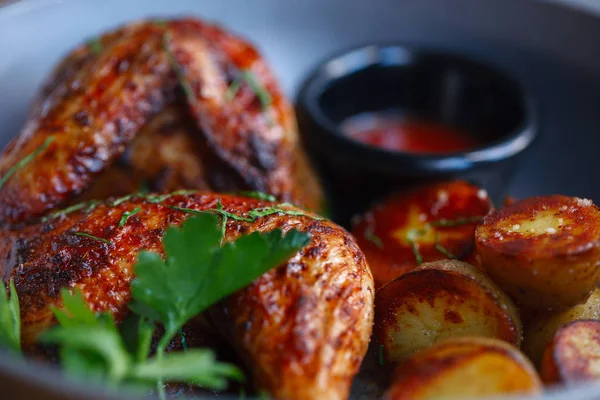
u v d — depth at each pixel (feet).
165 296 0.68
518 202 0.78
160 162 0.96
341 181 1.15
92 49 1.02
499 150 1.08
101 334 0.61
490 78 1.23
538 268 0.71
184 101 0.96
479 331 0.74
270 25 1.36
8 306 0.69
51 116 0.91
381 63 1.29
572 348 0.68
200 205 0.78
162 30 1.00
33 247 0.78
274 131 1.00
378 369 0.80
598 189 1.14
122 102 0.92
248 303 0.70
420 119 1.32
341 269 0.72
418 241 0.89
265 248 0.68
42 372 0.62
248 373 0.72
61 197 0.87
